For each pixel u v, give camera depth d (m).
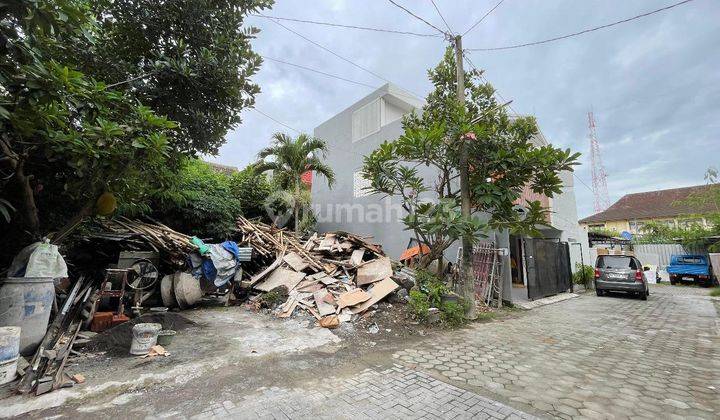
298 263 8.69
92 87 4.14
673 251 18.52
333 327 6.12
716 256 15.05
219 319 6.62
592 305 10.11
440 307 7.14
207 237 11.34
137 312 6.14
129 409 3.12
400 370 4.31
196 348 4.84
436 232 7.41
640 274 11.32
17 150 4.64
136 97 5.44
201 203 10.76
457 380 4.02
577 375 4.28
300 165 12.98
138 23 5.28
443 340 5.79
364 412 3.17
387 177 8.51
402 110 14.43
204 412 3.09
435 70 9.13
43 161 5.09
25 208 4.99
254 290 8.38
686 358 5.09
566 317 8.16
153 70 5.13
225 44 5.59
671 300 11.26
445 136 7.85
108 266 7.42
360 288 7.80
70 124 4.45
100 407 3.13
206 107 5.91
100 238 7.95
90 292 6.28
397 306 7.22
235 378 3.88
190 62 5.29
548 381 4.05
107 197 5.38
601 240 20.72
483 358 4.87
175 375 3.89
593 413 3.28
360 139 14.27
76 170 4.48
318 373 4.12
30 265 4.33
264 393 3.51
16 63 3.41
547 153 6.67
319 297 7.11
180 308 7.41
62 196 6.10
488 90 8.69
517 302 9.69
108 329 5.18
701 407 3.44
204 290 7.89
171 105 5.66
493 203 7.21
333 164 15.80
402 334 6.04
